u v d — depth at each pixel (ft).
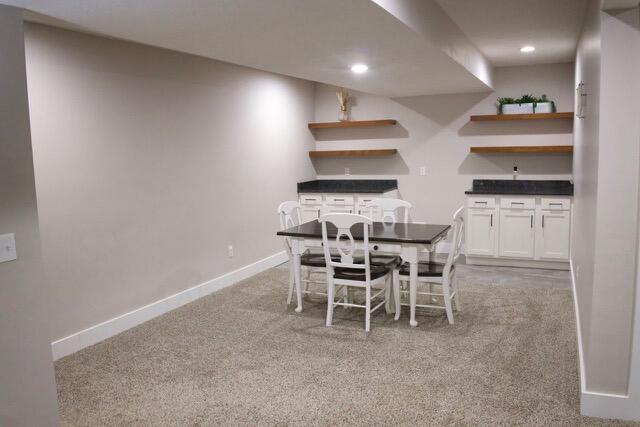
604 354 8.94
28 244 8.03
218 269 17.90
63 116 12.16
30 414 8.19
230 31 10.39
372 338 12.85
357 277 13.42
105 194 13.35
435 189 23.36
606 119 8.46
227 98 18.11
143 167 14.55
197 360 11.78
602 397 9.00
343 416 9.19
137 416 9.37
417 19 10.79
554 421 8.93
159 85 15.05
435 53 12.97
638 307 8.66
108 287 13.52
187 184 16.29
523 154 21.86
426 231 14.33
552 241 19.84
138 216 14.43
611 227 8.66
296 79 22.94
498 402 9.59
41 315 8.29
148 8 8.73
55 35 11.92
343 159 24.71
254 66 14.67
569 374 10.67
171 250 15.70
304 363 11.46
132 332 13.74
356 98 24.21
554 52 18.48
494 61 20.31
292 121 22.72
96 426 9.07
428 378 10.60
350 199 22.45
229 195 18.40
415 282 13.50
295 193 23.17
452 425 8.83
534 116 20.81
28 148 7.97
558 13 13.14
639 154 8.36
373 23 9.87
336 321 14.16
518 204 20.12
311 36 10.91
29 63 11.37
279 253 21.89
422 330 13.34
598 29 8.73
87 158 12.81
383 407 9.47
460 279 18.60
